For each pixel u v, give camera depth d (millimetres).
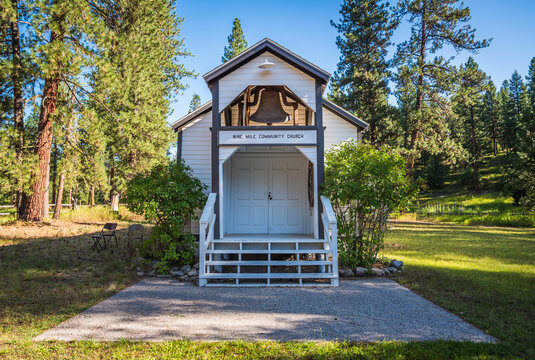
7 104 16391
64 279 7812
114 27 18750
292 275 7742
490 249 12938
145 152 19875
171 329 4887
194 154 11711
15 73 13727
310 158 9102
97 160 18078
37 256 9844
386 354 4000
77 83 14625
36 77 14078
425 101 26516
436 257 11078
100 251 10836
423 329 4906
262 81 9312
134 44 18984
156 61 23391
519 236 17812
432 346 4238
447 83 25250
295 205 10945
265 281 8055
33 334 4621
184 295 6859
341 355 3982
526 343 4398
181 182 9672
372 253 9016
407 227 23953
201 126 11820
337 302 6336
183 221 9359
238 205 10922
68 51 13234
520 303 6164
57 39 13656
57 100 16984
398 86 26219
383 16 30438
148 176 9648
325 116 11953
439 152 26734
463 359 3896
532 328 4906
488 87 25328
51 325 5020
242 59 9211
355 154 9008
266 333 4738
